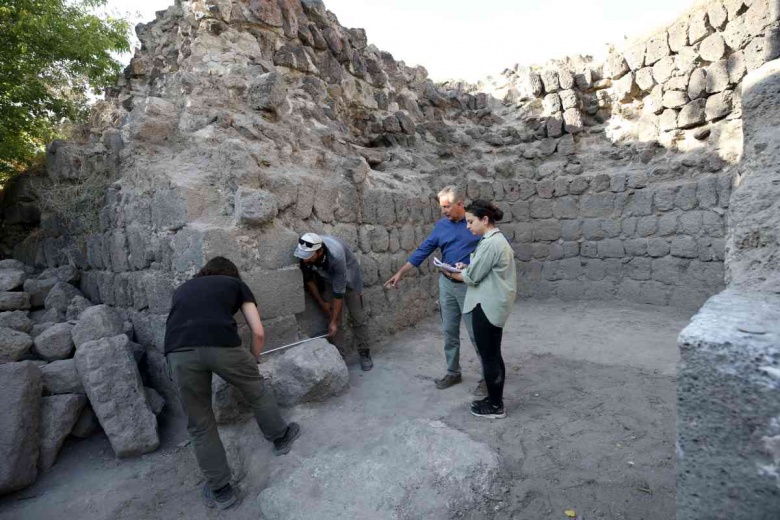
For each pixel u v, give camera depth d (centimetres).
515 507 229
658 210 606
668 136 614
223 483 260
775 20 494
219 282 276
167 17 542
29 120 725
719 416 114
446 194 362
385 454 271
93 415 334
